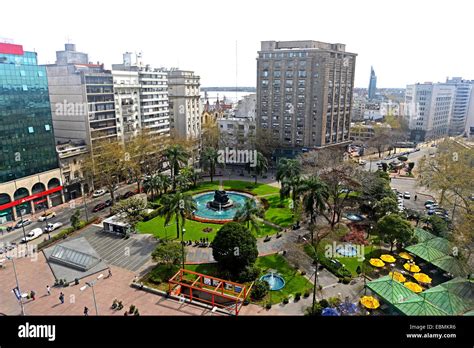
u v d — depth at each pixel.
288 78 133.62
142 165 117.38
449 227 74.94
